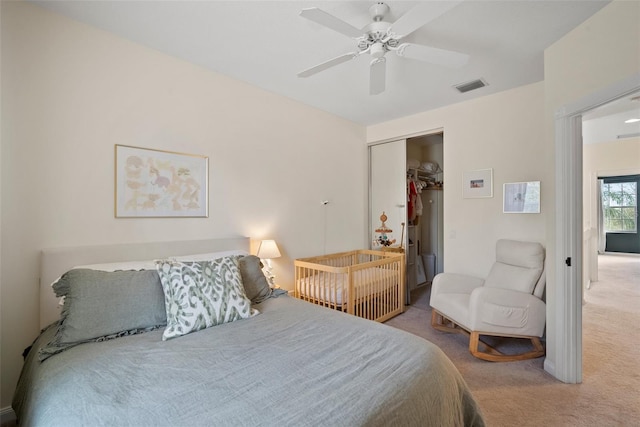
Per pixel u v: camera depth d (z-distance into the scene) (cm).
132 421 92
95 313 153
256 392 106
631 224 742
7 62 176
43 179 188
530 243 273
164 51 238
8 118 176
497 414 182
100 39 209
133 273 174
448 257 357
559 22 197
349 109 373
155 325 168
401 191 416
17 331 179
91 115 206
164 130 240
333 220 393
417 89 309
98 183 208
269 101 316
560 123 214
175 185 246
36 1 181
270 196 318
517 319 244
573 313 212
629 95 171
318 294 313
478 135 332
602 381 215
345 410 96
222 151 277
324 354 135
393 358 131
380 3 178
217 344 147
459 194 347
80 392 107
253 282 222
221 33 213
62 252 190
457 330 300
